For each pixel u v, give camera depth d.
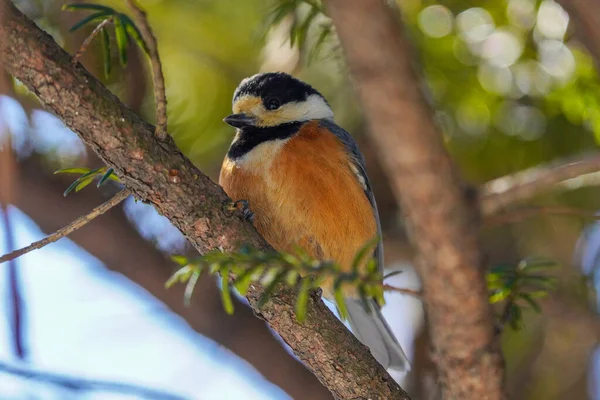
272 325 7.30
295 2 9.17
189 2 11.20
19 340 6.88
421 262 5.17
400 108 4.42
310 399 11.23
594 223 11.04
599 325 10.13
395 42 4.32
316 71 11.57
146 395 8.12
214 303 11.41
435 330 5.60
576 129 10.81
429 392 11.41
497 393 5.71
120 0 10.53
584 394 11.49
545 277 7.54
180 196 7.05
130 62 10.72
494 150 11.00
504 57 10.41
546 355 11.65
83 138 6.71
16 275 6.89
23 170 10.98
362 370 7.30
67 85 6.48
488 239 11.91
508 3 10.25
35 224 11.13
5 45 6.29
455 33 10.48
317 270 5.70
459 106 10.85
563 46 10.05
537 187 5.07
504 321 7.56
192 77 11.41
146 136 6.82
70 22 10.47
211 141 11.53
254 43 11.02
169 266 11.44
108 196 11.36
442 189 4.70
